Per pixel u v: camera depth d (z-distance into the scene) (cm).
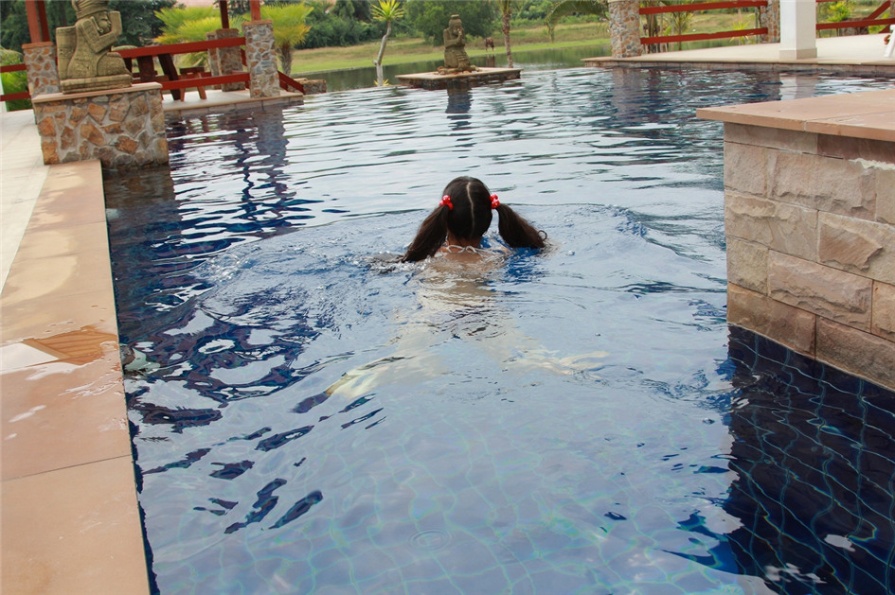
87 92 941
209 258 486
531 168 719
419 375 297
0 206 686
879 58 1301
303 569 197
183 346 349
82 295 406
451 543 202
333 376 304
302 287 406
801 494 214
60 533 208
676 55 1867
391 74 3416
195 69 1852
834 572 183
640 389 280
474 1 4747
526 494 220
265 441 262
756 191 319
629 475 227
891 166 258
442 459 240
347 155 898
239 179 798
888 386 275
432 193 644
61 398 289
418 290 385
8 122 1667
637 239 452
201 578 197
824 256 291
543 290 377
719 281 384
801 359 303
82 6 953
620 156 741
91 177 816
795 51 1457
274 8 3322
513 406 270
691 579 184
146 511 228
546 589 184
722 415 261
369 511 218
